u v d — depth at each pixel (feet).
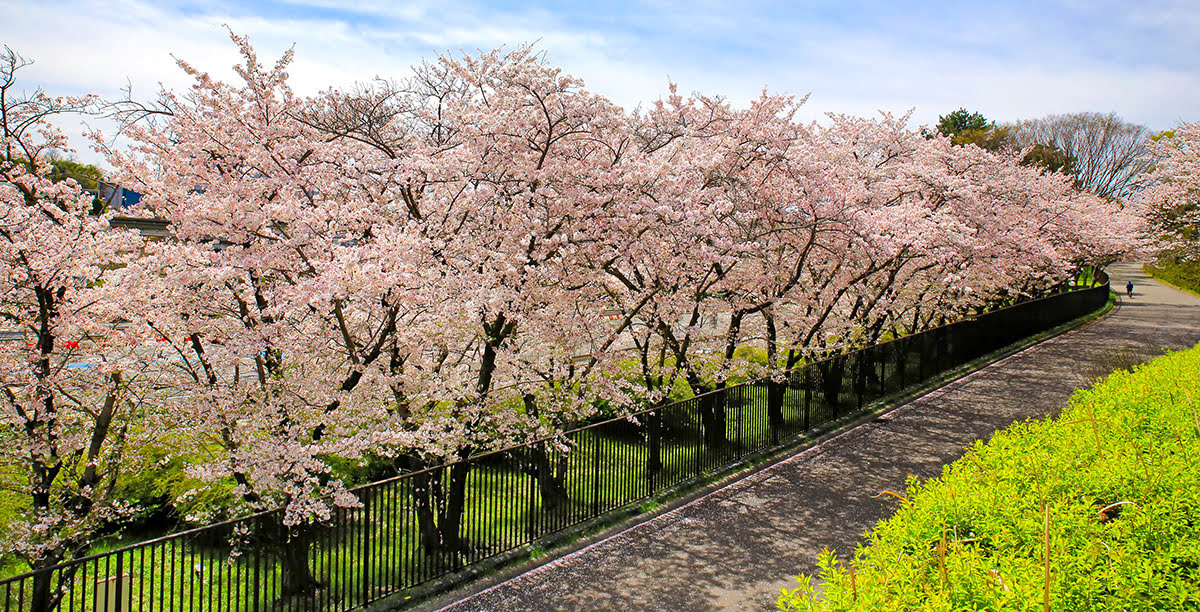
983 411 51.57
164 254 22.45
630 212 31.09
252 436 24.81
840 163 50.31
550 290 31.91
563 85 29.76
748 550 29.50
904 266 54.95
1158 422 23.08
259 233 25.27
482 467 29.19
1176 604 11.84
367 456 37.17
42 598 22.68
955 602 11.73
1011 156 104.17
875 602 11.64
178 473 32.53
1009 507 15.30
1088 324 97.81
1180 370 31.30
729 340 44.32
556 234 31.32
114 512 26.53
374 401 28.37
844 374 50.37
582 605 25.34
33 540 24.70
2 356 22.53
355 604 25.48
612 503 33.94
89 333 25.14
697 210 31.89
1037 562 12.42
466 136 30.81
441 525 28.32
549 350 34.35
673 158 39.40
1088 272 147.64
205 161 26.66
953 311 68.80
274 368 27.27
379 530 26.73
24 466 23.81
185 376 26.18
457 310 28.12
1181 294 141.38
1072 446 19.74
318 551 29.55
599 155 33.88
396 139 33.86
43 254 22.27
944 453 42.06
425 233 29.99
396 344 28.68
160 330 25.17
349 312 27.30
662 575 27.45
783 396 44.86
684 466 37.81
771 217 39.37
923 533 15.46
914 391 57.62
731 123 38.17
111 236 24.16
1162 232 99.76
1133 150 162.81
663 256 34.27
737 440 41.11
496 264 29.40
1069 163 167.22
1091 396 29.40
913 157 57.93
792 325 49.52
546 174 30.37
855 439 44.93
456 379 30.27
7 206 22.13
